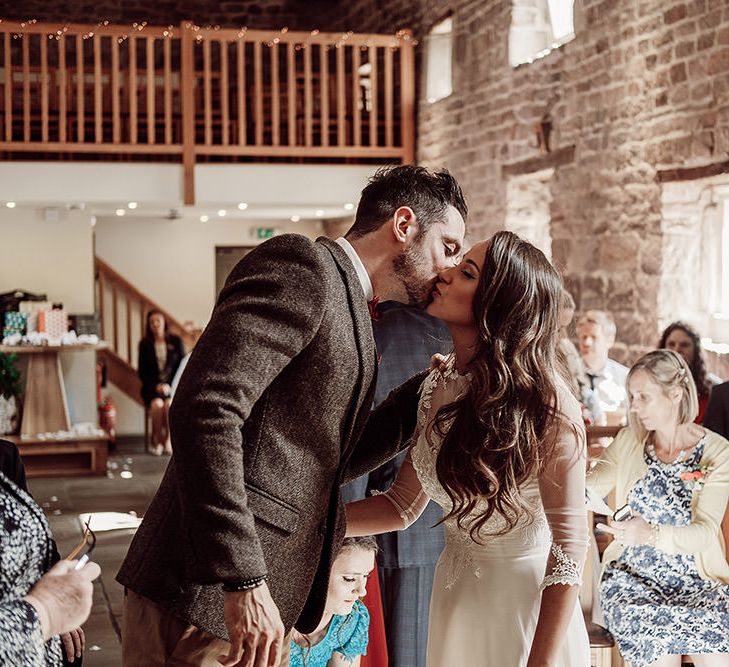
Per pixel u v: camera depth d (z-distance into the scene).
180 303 12.93
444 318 2.24
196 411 1.83
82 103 9.44
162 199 9.57
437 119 9.83
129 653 2.09
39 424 9.37
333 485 2.08
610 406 5.94
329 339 1.95
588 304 7.45
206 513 1.81
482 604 2.32
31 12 12.47
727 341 6.23
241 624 1.85
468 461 2.17
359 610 2.84
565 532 2.17
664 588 3.58
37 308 9.57
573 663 2.36
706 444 3.65
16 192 9.28
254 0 13.10
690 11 6.22
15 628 1.56
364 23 11.75
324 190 9.89
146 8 12.82
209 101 9.62
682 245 6.57
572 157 7.59
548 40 8.40
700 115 6.17
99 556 6.41
